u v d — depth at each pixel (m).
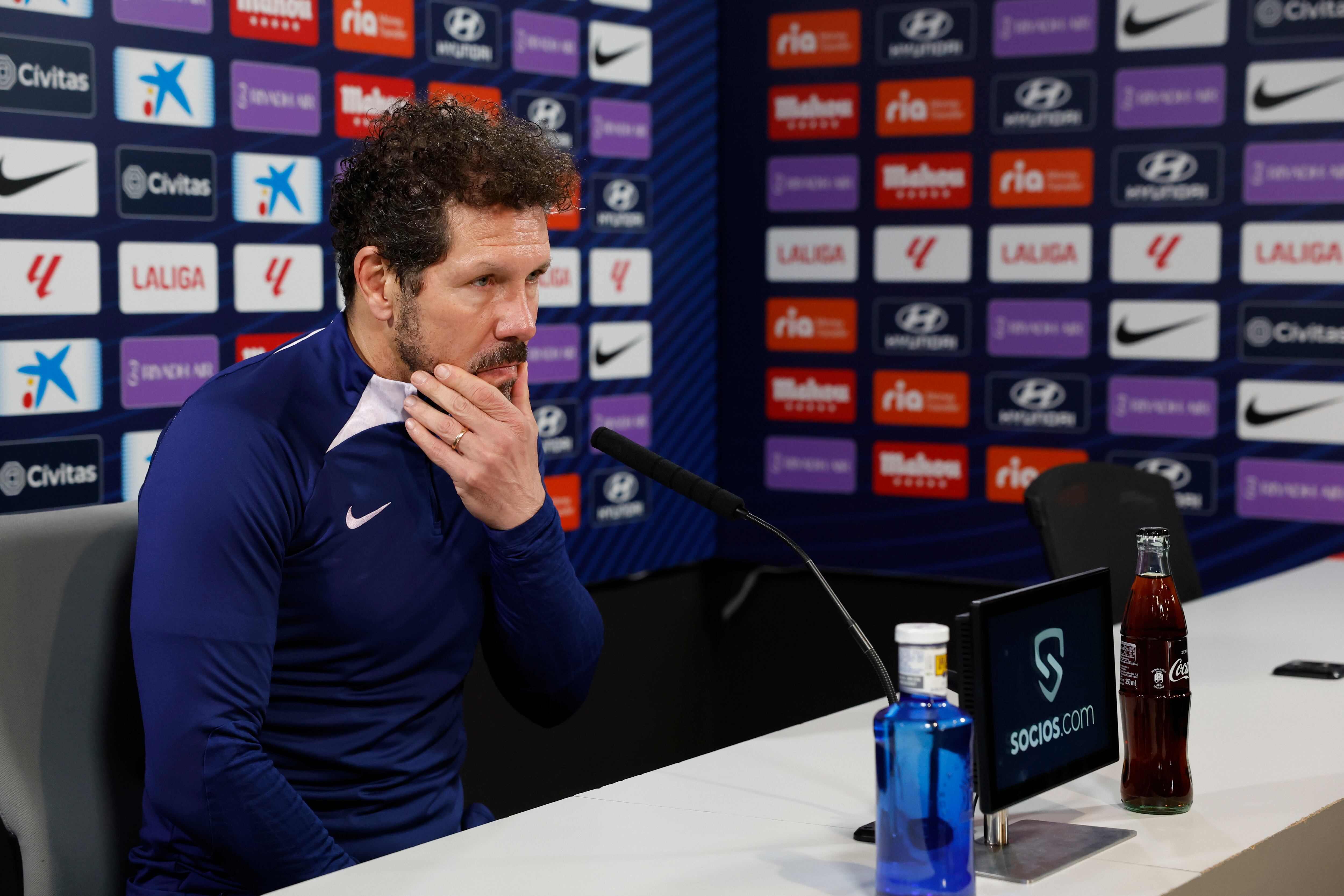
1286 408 4.97
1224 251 5.02
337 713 1.86
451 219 1.71
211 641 1.67
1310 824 1.56
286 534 1.79
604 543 5.59
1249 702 2.07
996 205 5.44
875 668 1.60
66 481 3.83
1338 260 4.83
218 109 4.11
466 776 4.21
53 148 3.72
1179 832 1.50
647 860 1.43
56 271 3.76
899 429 5.74
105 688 1.84
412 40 4.67
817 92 5.75
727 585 5.94
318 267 4.44
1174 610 1.58
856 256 5.75
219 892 1.73
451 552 1.93
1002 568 5.59
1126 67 5.12
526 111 5.12
